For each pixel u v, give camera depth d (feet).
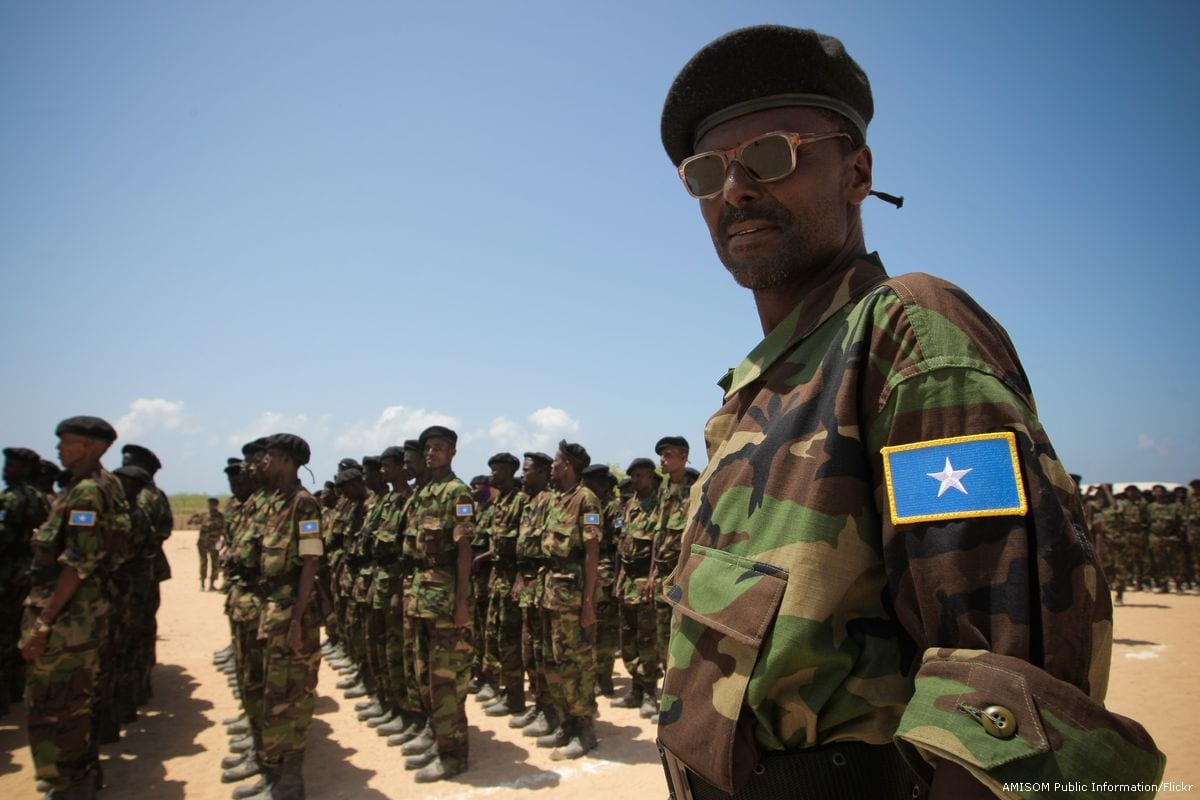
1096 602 2.65
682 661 3.63
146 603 24.57
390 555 23.11
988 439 2.81
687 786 3.68
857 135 4.21
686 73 4.25
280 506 17.58
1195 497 54.29
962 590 2.72
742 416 4.13
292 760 16.96
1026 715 2.46
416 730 21.75
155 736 22.89
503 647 25.13
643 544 25.75
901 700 2.99
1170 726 20.77
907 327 3.16
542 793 17.33
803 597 3.09
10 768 20.36
